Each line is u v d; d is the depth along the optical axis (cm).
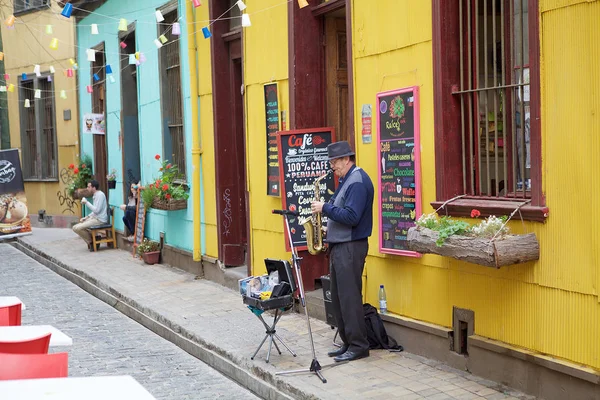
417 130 650
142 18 1363
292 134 820
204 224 1141
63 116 1964
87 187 1664
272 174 896
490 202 582
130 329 909
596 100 484
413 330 666
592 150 488
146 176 1400
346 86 878
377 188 705
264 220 929
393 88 684
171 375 709
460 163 628
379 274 712
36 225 2133
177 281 1119
